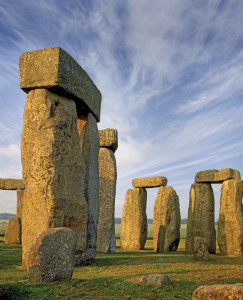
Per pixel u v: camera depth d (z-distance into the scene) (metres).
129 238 16.22
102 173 14.25
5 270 7.30
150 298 4.79
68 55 8.46
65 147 8.15
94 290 5.25
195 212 14.53
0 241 17.75
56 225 7.55
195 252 9.62
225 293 3.95
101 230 13.52
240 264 9.00
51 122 7.95
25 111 8.12
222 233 12.99
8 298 4.76
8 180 19.12
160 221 15.13
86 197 9.33
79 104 9.40
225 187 13.34
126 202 16.94
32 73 8.16
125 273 6.91
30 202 7.73
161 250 13.10
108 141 14.46
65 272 5.95
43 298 4.78
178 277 6.43
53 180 7.66
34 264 5.69
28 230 7.65
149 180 16.47
